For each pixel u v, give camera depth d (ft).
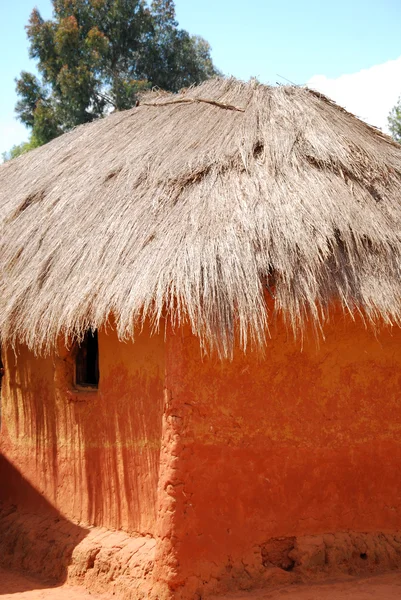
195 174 26.21
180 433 22.17
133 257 23.22
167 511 21.85
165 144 29.53
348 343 24.72
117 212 26.30
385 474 24.80
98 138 34.27
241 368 23.30
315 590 22.26
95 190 28.76
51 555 25.71
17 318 25.99
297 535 23.53
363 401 24.81
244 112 30.58
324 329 24.36
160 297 20.93
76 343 28.48
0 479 31.45
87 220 27.09
